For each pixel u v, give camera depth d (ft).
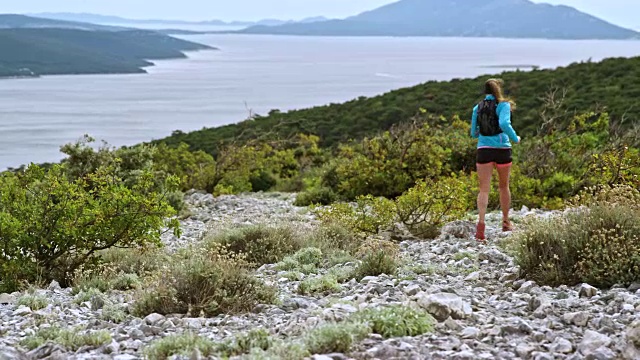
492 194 45.80
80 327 18.71
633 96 135.13
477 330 15.80
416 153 58.49
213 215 53.26
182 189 76.95
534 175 50.85
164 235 42.47
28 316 21.07
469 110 152.87
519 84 167.63
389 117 164.25
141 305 20.90
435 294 18.17
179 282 21.26
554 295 19.83
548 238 22.85
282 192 76.43
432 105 166.71
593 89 145.59
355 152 67.62
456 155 60.59
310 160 100.32
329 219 36.65
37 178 31.04
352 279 24.53
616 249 20.98
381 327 16.17
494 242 31.14
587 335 14.82
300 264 28.91
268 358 13.71
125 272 29.63
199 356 14.43
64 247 29.35
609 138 55.36
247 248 31.42
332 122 177.06
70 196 29.50
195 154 84.64
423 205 36.73
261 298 21.53
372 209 38.37
